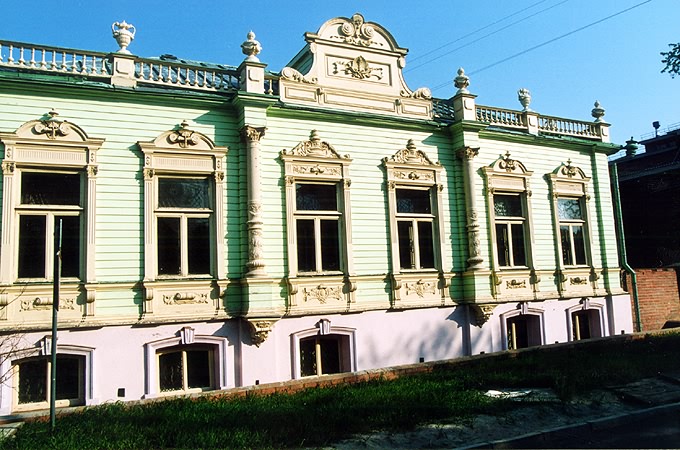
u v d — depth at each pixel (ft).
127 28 42.19
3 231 36.09
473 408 30.53
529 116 60.39
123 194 39.88
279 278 43.88
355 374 37.76
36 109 37.99
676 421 30.83
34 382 36.68
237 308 42.27
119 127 40.32
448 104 56.85
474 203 53.01
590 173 64.49
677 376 39.29
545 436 27.71
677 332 57.41
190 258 41.88
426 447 25.88
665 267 68.95
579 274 61.00
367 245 48.37
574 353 46.57
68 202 38.81
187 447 24.32
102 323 37.65
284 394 33.73
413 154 51.93
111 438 25.18
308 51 49.90
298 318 44.16
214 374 41.24
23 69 38.88
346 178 48.06
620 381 37.65
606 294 62.18
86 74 40.06
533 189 59.36
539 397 33.30
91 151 39.09
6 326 35.37
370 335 47.03
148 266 39.73
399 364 47.85
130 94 40.42
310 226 46.55
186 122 42.39
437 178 52.95
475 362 43.39
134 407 30.83
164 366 40.14
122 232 39.50
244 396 33.19
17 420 28.76
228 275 42.37
